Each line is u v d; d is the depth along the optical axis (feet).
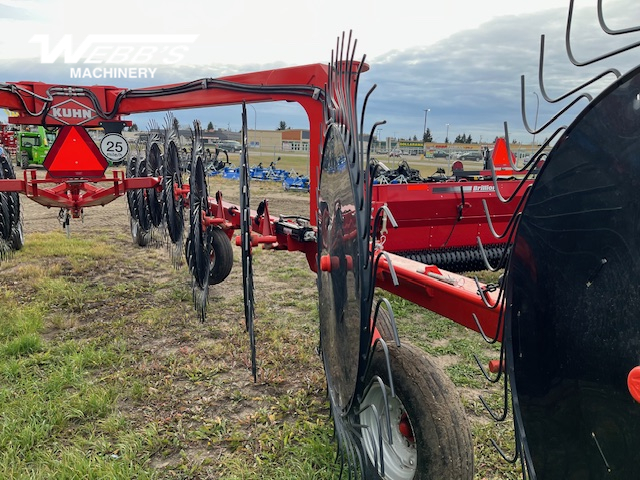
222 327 15.98
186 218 20.72
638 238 3.62
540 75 4.75
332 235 8.93
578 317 4.27
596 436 4.16
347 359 8.09
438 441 6.89
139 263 23.91
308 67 12.83
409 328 16.25
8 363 12.68
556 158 4.35
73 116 17.30
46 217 37.99
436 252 19.83
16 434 9.72
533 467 4.93
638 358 3.69
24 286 19.48
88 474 8.64
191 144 16.08
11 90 16.03
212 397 11.59
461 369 13.38
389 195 17.74
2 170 18.89
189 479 8.88
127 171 27.02
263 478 8.86
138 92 16.56
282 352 13.91
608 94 3.77
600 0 3.84
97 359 13.19
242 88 13.99
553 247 4.49
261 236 13.69
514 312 5.11
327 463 9.15
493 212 19.95
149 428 10.16
